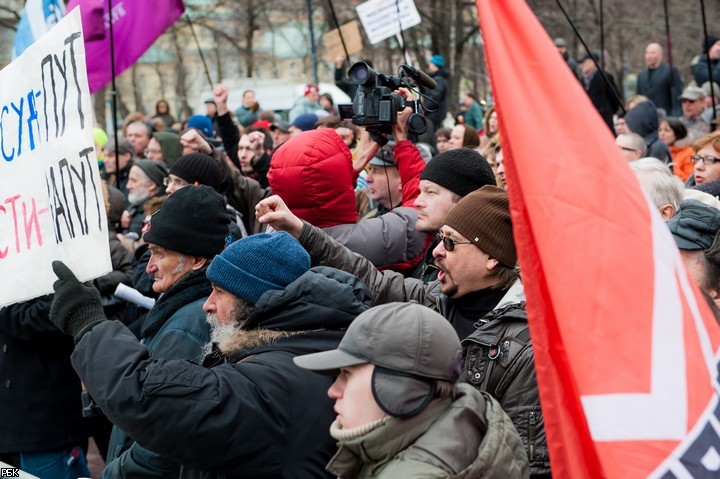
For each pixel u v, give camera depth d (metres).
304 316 2.88
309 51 27.00
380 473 2.38
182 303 3.54
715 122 8.26
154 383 2.69
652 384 1.96
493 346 3.08
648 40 25.03
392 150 4.78
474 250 3.33
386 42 20.75
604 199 2.03
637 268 2.00
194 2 27.83
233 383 2.72
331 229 4.24
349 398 2.42
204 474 2.86
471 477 2.30
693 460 1.94
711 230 3.45
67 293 3.04
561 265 2.01
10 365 4.72
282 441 2.73
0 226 3.79
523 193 2.05
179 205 3.65
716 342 2.05
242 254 3.02
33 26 6.84
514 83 2.08
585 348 1.97
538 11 22.03
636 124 8.36
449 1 20.67
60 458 4.82
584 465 2.05
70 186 3.35
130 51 7.15
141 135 10.31
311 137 4.27
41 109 3.53
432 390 2.40
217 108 7.59
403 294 3.72
